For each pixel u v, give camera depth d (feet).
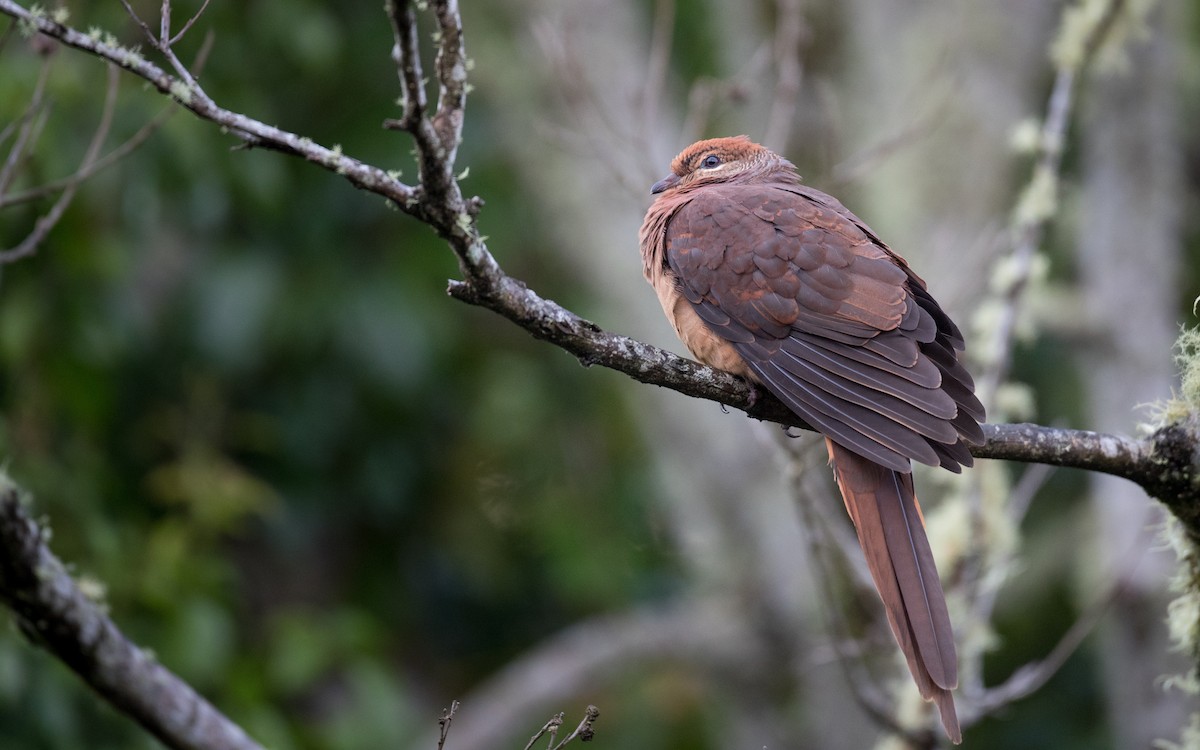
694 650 45.03
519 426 45.91
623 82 43.62
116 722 32.60
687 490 45.19
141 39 35.19
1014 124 43.80
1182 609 22.66
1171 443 20.94
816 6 46.03
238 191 39.60
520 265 49.29
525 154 45.42
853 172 32.96
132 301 37.83
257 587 47.39
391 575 47.65
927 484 38.99
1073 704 48.70
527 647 50.47
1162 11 43.29
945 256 40.88
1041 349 48.49
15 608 20.74
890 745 28.96
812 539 27.25
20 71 31.50
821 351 23.41
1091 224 44.14
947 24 43.86
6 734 31.63
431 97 43.16
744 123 46.91
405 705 40.78
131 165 34.96
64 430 35.22
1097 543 44.65
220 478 38.42
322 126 43.16
